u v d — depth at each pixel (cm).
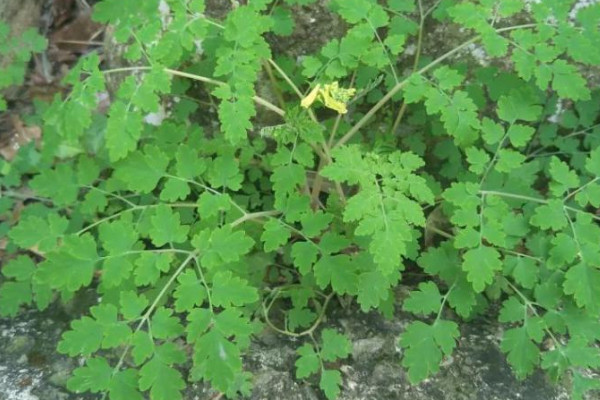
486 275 47
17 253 60
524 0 56
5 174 61
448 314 55
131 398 44
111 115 47
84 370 45
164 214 48
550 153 58
